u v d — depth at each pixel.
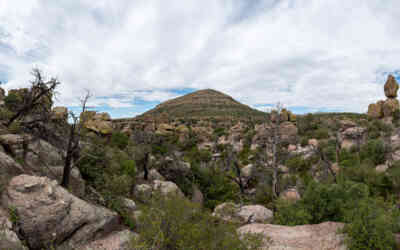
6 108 16.56
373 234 7.46
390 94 50.72
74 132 12.56
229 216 7.47
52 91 13.73
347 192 11.30
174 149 43.31
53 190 9.36
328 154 34.09
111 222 11.40
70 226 9.16
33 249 8.00
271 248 8.57
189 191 30.30
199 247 5.69
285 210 12.59
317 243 8.68
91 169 16.28
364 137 39.38
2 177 8.93
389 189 18.17
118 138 35.25
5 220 7.50
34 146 12.84
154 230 5.84
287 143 44.66
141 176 27.59
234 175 29.67
